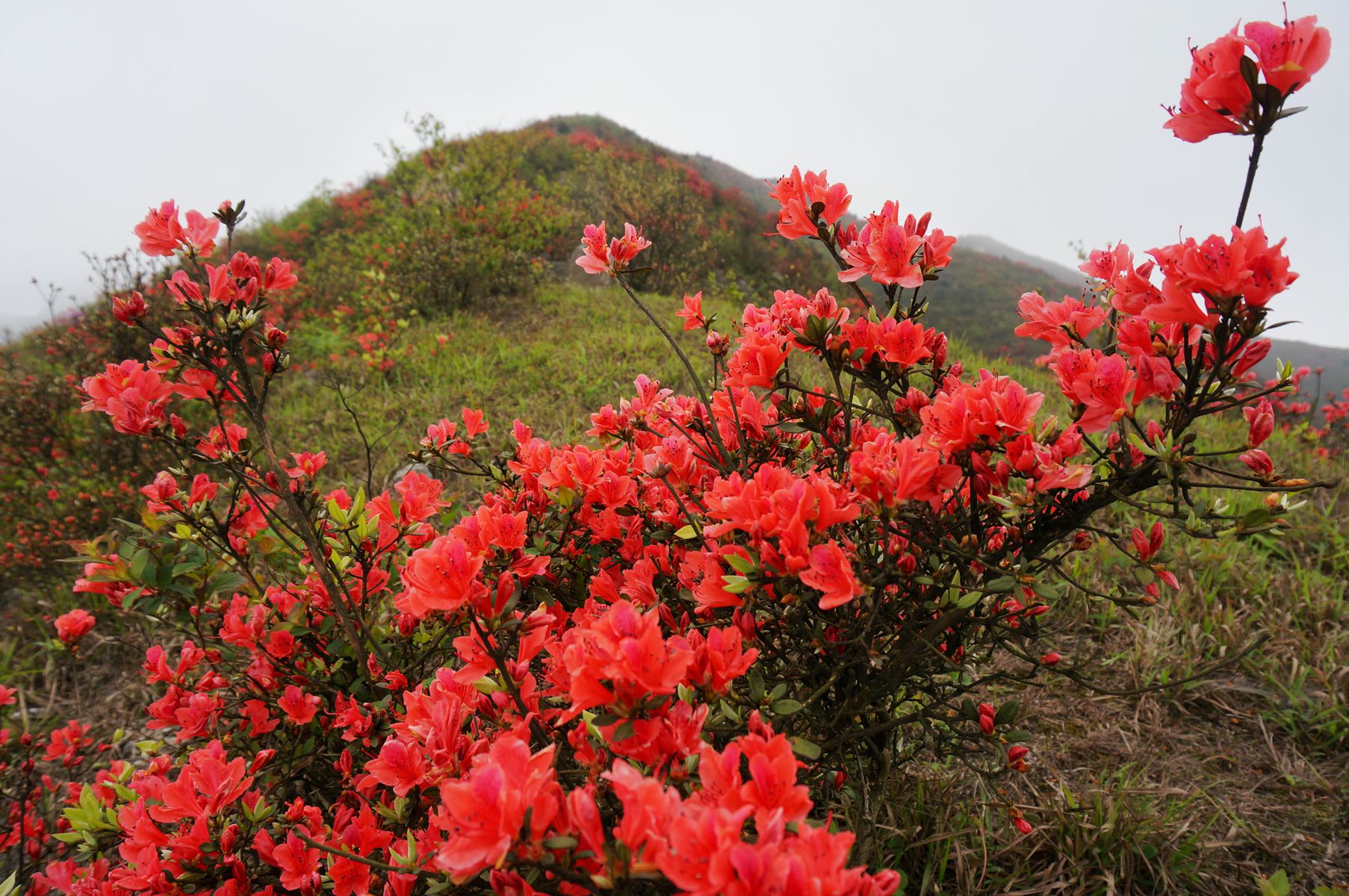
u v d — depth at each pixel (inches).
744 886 28.6
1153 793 77.6
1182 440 46.8
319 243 499.8
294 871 57.1
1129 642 109.4
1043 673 103.8
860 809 67.2
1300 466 181.0
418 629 83.4
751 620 55.2
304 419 218.5
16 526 171.2
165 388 73.5
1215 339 42.7
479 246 342.6
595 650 41.8
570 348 252.8
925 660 63.2
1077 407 48.6
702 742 40.4
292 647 82.7
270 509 75.6
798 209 64.4
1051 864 72.6
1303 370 228.2
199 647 99.7
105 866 66.8
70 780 103.3
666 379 213.8
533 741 51.9
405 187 414.6
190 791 57.5
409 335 283.6
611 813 46.9
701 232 538.0
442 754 48.3
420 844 52.2
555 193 503.2
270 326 74.5
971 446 49.9
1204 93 40.8
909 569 53.0
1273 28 39.0
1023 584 50.3
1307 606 114.3
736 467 71.0
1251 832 78.2
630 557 78.8
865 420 68.5
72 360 225.0
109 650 136.7
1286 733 93.7
